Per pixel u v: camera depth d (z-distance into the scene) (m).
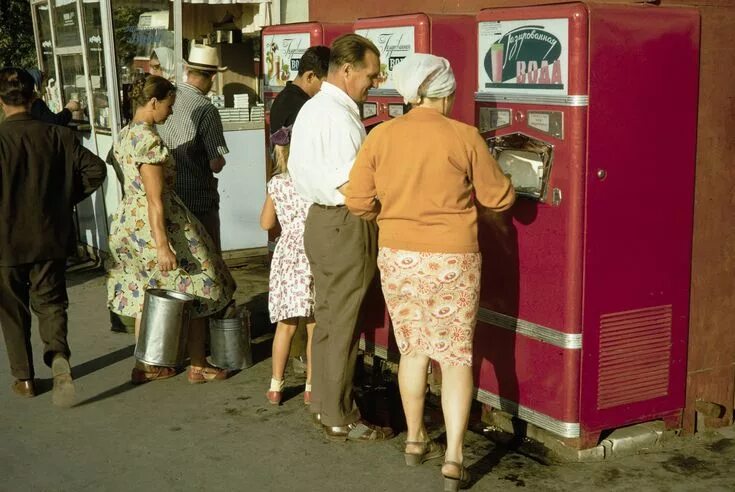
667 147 3.74
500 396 4.10
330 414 4.09
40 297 4.60
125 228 4.74
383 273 3.60
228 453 4.03
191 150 5.33
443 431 4.21
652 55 3.63
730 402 4.20
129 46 7.36
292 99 4.79
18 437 4.26
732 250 4.04
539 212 3.76
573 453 3.84
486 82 3.94
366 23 4.65
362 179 3.60
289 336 4.51
